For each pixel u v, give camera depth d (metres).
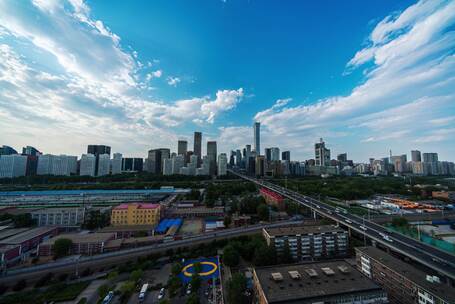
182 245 127.88
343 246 124.44
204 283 93.69
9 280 93.50
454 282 83.56
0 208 187.62
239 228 152.38
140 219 169.75
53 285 89.44
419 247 107.56
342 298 63.78
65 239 118.94
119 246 124.25
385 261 85.44
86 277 100.50
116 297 85.19
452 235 143.12
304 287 67.25
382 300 65.88
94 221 166.12
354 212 196.62
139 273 92.88
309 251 120.69
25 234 133.50
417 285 67.94
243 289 78.19
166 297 84.19
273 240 118.06
